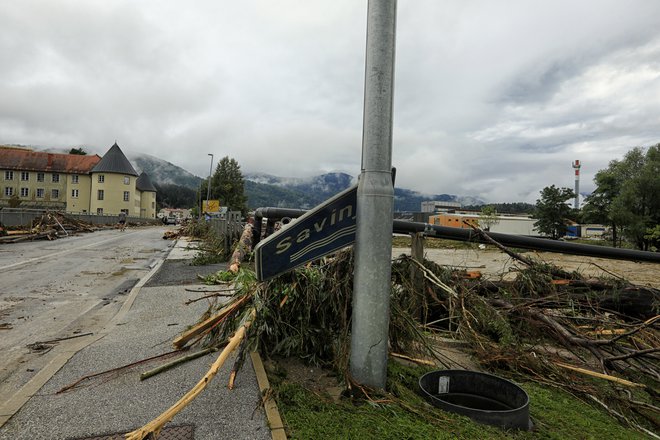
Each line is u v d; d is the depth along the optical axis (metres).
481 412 2.91
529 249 6.99
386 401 3.06
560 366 4.13
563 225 70.88
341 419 2.83
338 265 4.02
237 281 4.30
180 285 8.72
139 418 2.86
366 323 3.17
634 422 3.47
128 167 92.44
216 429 2.70
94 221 47.66
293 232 3.19
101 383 3.44
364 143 3.21
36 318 6.14
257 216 10.62
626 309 5.68
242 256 8.77
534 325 4.80
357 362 3.21
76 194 90.31
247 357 3.93
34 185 88.25
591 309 5.57
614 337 4.66
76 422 2.80
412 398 3.21
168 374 3.63
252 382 3.42
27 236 21.97
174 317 5.92
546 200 71.44
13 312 6.52
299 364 3.88
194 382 3.46
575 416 3.28
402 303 4.82
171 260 14.04
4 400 3.28
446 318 5.03
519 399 3.19
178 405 2.42
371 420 2.82
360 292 3.19
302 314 3.89
